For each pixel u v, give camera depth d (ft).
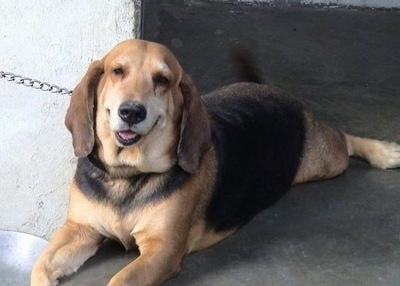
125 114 6.88
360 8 14.53
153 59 7.08
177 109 7.25
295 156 8.52
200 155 7.36
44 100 8.30
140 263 7.11
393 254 7.92
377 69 11.84
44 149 8.43
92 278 7.43
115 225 7.38
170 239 7.28
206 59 11.78
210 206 7.66
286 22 13.65
